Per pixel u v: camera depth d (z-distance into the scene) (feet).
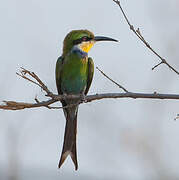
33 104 29.30
